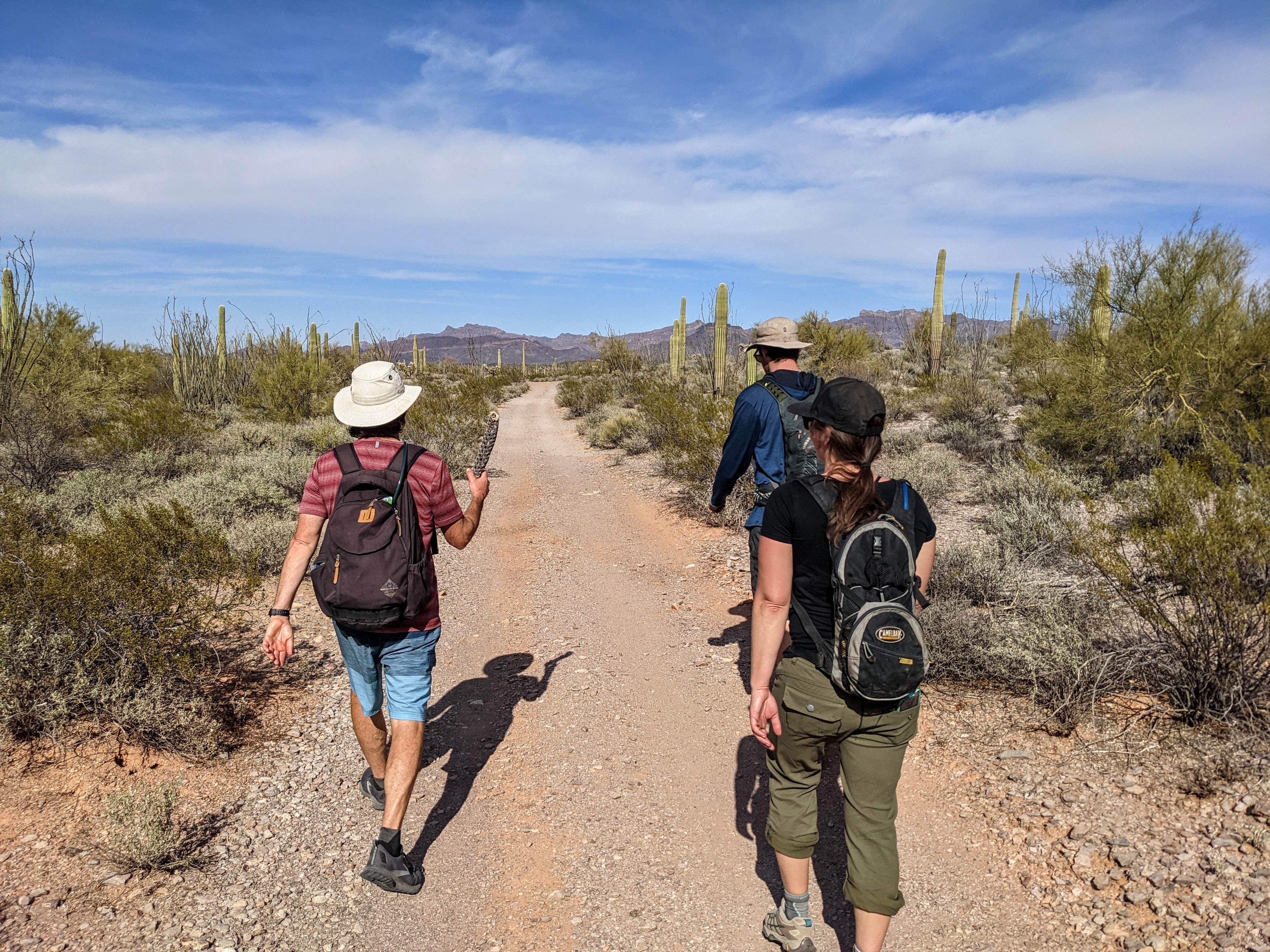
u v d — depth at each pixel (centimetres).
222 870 306
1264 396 820
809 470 400
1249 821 288
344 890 302
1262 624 349
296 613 585
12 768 349
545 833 341
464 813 356
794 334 418
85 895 282
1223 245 895
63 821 322
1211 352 857
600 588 691
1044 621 439
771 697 237
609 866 318
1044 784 337
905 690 210
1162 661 388
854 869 230
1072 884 278
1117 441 893
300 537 300
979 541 672
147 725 372
